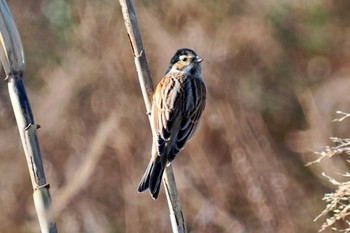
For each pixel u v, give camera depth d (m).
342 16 15.90
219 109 14.10
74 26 15.01
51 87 14.32
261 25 15.13
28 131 6.84
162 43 14.42
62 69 14.62
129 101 13.97
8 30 6.80
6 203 13.38
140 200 13.49
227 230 13.38
